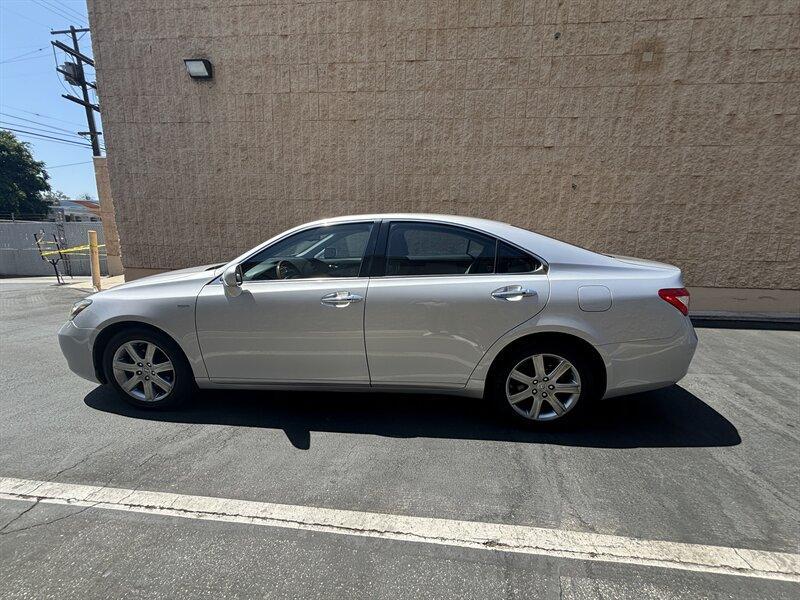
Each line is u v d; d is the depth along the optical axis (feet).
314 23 21.56
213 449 9.12
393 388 10.05
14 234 46.80
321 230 10.19
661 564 6.14
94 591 5.69
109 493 7.69
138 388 11.03
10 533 6.73
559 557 6.27
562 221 21.76
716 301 21.35
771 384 12.84
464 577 5.92
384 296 9.53
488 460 8.70
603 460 8.70
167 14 22.54
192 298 10.16
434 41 20.94
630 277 9.42
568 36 20.11
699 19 19.17
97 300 10.77
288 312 9.79
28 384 12.81
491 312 9.32
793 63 18.86
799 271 20.43
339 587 5.76
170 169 24.03
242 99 22.82
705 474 8.26
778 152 19.67
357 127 22.22
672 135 20.30
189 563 6.16
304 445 9.28
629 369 9.32
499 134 21.39
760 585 5.79
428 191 22.30
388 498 7.55
